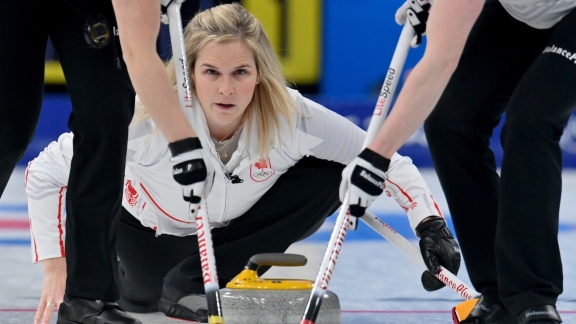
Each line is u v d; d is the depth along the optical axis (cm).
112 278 829
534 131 730
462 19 659
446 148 826
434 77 666
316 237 1634
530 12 794
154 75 678
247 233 962
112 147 802
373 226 909
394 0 2458
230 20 863
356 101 2453
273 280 734
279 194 950
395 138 675
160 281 997
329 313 716
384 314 1005
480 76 816
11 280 1230
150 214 942
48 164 907
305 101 919
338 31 2455
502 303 810
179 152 688
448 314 1007
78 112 802
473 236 834
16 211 1886
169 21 730
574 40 743
